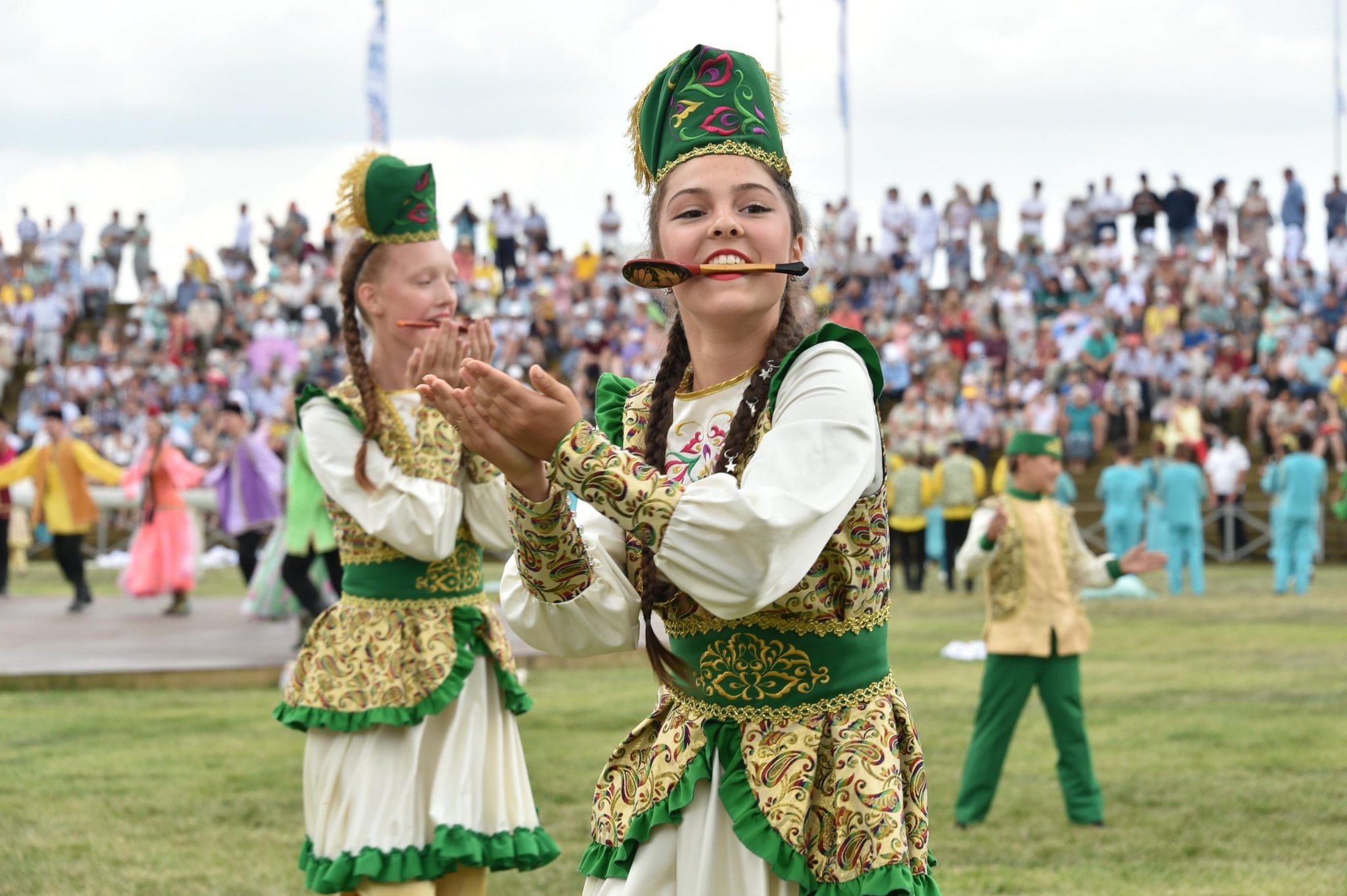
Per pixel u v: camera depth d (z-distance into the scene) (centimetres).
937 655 1191
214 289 2872
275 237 2862
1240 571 2061
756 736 244
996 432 2312
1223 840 627
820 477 227
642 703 936
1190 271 2597
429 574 403
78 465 1496
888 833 237
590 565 250
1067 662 665
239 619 1402
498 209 2878
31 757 794
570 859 592
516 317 2762
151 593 1441
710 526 218
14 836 629
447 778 388
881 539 245
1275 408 2252
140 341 2892
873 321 2566
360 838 380
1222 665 1130
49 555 2402
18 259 3114
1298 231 2705
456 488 398
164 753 804
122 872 571
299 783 733
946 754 799
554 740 814
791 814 238
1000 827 659
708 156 246
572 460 222
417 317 422
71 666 1055
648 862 249
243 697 993
